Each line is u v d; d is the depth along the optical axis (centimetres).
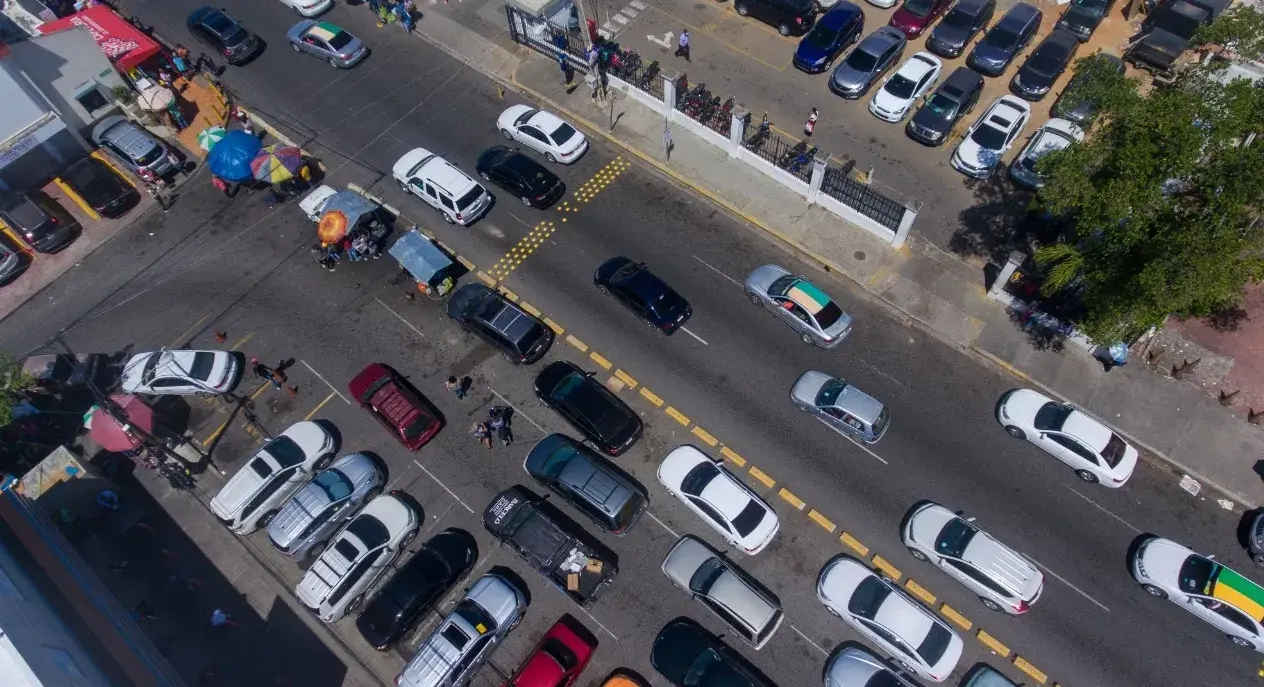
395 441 3008
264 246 3547
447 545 2689
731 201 3550
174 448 3020
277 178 3516
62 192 3741
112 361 3253
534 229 3528
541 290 3341
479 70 4128
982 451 2845
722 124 3750
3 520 2248
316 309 3347
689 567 2583
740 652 2545
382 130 3903
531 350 3077
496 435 2955
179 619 2700
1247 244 2236
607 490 2684
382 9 4281
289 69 4184
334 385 3148
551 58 4125
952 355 3070
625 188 3644
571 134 3659
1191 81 2530
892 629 2419
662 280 3188
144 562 2808
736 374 3069
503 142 3825
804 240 3409
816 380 2938
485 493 2877
